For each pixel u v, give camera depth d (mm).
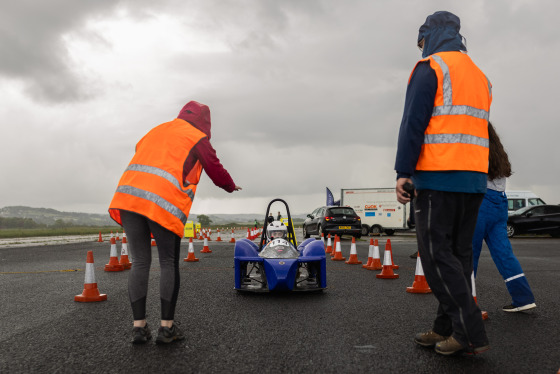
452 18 3186
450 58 3020
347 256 12055
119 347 3420
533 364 2939
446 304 2943
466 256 3119
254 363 3012
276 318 4469
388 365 2943
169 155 3525
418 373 2785
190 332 3896
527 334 3744
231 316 4582
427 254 2965
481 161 2990
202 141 3621
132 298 3512
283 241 6406
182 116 3846
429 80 2924
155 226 3453
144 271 3545
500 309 4848
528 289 4582
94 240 23125
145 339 3514
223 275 8039
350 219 20531
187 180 3607
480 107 3016
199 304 5277
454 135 2912
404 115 3006
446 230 2947
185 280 7383
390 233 25938
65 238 26641
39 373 2844
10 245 18375
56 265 9953
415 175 3021
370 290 6293
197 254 12992
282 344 3484
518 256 11469
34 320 4414
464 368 2873
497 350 3273
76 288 6539
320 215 21359
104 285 6766
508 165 4195
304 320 4367
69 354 3248
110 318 4480
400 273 8219
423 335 3355
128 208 3395
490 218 4496
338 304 5238
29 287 6684
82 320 4395
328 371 2842
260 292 6047
